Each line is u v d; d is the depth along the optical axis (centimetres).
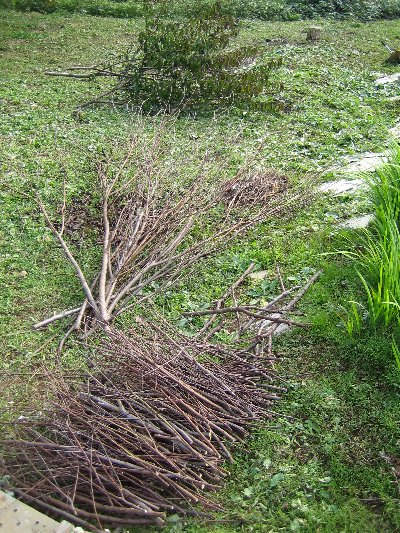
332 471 379
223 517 354
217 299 525
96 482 360
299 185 682
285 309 502
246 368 439
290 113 879
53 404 394
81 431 376
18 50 1155
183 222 607
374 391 430
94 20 1361
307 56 1129
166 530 347
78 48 1172
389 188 585
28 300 523
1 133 792
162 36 899
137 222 559
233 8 1418
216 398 405
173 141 780
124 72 942
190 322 498
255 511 357
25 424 391
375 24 1405
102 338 459
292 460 386
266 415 411
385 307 468
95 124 831
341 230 594
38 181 681
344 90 968
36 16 1374
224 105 887
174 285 536
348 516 353
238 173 676
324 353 463
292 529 346
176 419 389
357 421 409
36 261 568
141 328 473
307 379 442
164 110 855
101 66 1043
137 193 614
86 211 638
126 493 351
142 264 550
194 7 1362
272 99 910
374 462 384
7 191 665
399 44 1226
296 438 401
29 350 472
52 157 736
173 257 540
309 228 612
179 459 368
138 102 901
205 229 611
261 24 1382
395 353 429
